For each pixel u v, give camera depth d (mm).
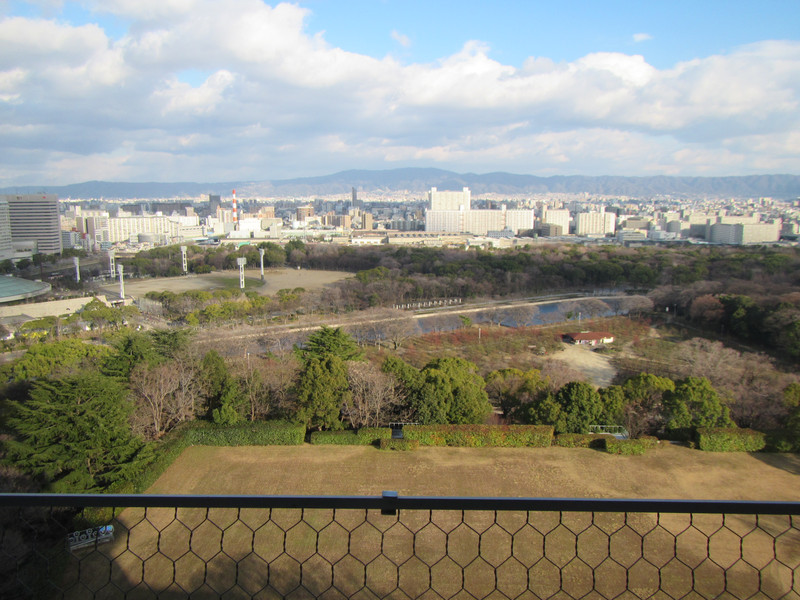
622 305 101812
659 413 45188
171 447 40500
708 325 88875
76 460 33719
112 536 29406
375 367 53344
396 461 40375
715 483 36969
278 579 26406
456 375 49625
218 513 32000
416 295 115000
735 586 26047
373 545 29172
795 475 38125
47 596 23547
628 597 25391
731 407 47031
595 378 66750
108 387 36156
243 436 43156
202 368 48844
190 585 25938
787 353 72062
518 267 129250
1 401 47594
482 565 27672
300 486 36875
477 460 40469
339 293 108250
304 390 44531
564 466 39406
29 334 83125
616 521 31797
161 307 106312
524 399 47625
